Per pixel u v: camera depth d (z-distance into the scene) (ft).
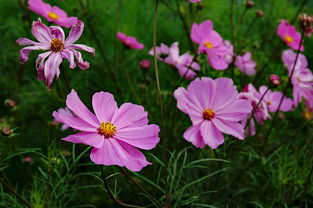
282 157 2.40
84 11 2.97
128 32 3.17
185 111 2.02
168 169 2.11
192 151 2.44
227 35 2.91
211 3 3.05
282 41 2.78
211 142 2.00
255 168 2.55
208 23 2.43
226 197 2.38
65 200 2.48
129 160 1.75
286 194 2.41
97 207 2.51
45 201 2.22
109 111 1.83
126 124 1.83
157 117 2.53
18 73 3.19
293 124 2.86
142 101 2.59
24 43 1.81
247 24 3.26
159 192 2.50
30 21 2.80
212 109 2.05
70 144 2.53
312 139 2.59
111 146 1.77
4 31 3.33
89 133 1.77
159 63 3.04
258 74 2.73
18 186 2.56
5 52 2.97
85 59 2.69
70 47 1.82
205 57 2.57
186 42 3.07
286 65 2.54
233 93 2.05
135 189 2.49
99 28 3.26
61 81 2.72
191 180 2.38
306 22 2.19
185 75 2.49
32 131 2.80
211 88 2.05
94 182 2.53
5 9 3.40
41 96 2.85
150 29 3.33
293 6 3.71
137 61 3.18
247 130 2.29
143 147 1.79
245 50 2.86
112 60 3.10
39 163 2.65
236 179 2.41
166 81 2.96
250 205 2.48
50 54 1.81
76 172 2.56
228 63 2.66
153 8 3.51
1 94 3.16
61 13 2.39
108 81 2.79
